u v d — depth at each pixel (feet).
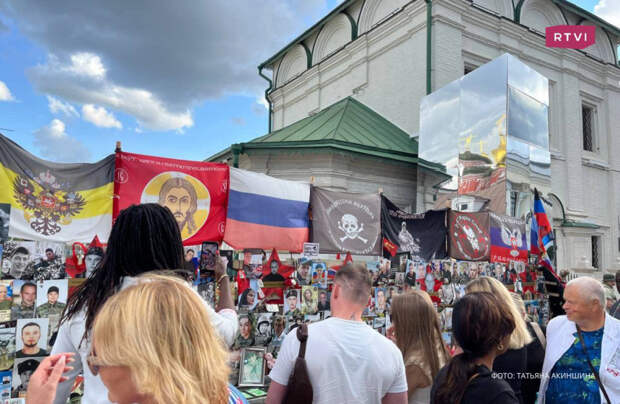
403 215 17.24
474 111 31.50
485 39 44.45
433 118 35.40
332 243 15.02
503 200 28.22
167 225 5.48
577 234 49.19
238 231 13.07
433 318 8.92
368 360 7.05
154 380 2.91
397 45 45.29
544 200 31.50
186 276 5.62
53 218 10.25
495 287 9.07
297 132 40.47
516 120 29.99
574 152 51.08
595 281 9.59
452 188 32.63
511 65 30.09
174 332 3.10
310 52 59.36
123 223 5.26
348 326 7.38
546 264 20.97
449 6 41.75
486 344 6.32
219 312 6.64
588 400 9.21
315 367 6.98
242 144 35.55
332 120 41.93
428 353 8.64
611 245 54.60
